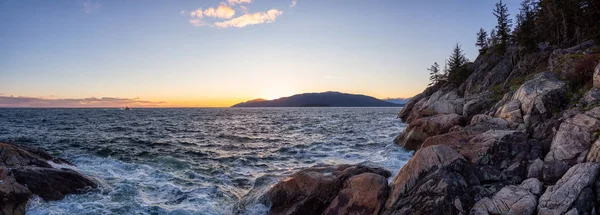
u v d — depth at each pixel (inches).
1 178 575.5
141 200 639.1
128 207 597.6
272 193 614.2
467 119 1397.6
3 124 2352.4
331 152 1177.4
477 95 1670.8
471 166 592.4
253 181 813.2
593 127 642.2
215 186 751.7
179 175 833.5
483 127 947.3
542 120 873.5
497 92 1569.9
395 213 507.2
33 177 609.0
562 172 573.0
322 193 573.3
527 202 485.7
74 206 587.5
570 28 1940.2
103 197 640.4
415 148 1194.0
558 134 684.7
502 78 1873.8
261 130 2069.4
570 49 1317.7
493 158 657.6
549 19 2031.3
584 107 780.6
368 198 541.0
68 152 1073.5
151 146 1290.6
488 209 488.7
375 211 524.1
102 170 834.8
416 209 494.0
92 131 1881.2
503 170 629.6
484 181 581.9
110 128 2113.7
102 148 1176.8
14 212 539.2
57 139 1445.6
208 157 1088.8
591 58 953.5
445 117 1232.8
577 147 627.8
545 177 584.7
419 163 580.4
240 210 615.2
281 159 1070.4
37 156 770.2
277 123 2775.6
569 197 471.2
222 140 1546.5
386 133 1761.8
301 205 566.9
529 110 911.7
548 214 462.0
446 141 792.9
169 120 3272.6
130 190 689.0
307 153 1167.0
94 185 687.7
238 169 929.5
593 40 1355.8
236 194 710.5
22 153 718.5
